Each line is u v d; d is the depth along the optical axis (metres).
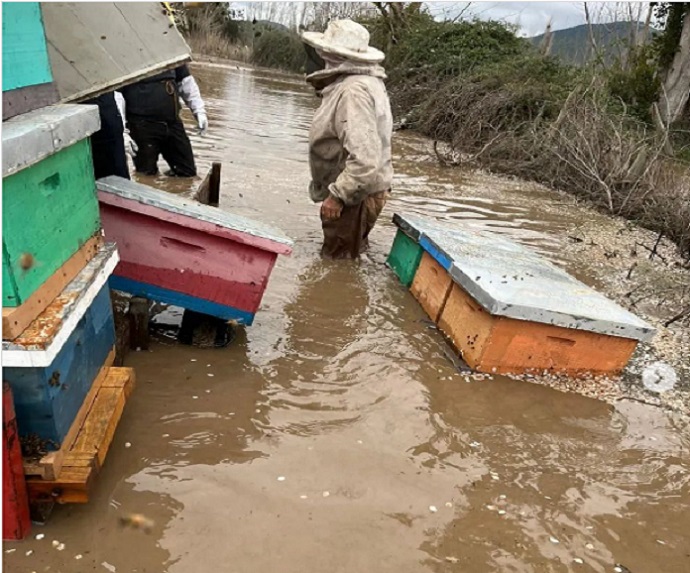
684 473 2.88
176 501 2.26
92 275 2.31
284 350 3.44
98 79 2.89
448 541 2.25
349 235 4.90
